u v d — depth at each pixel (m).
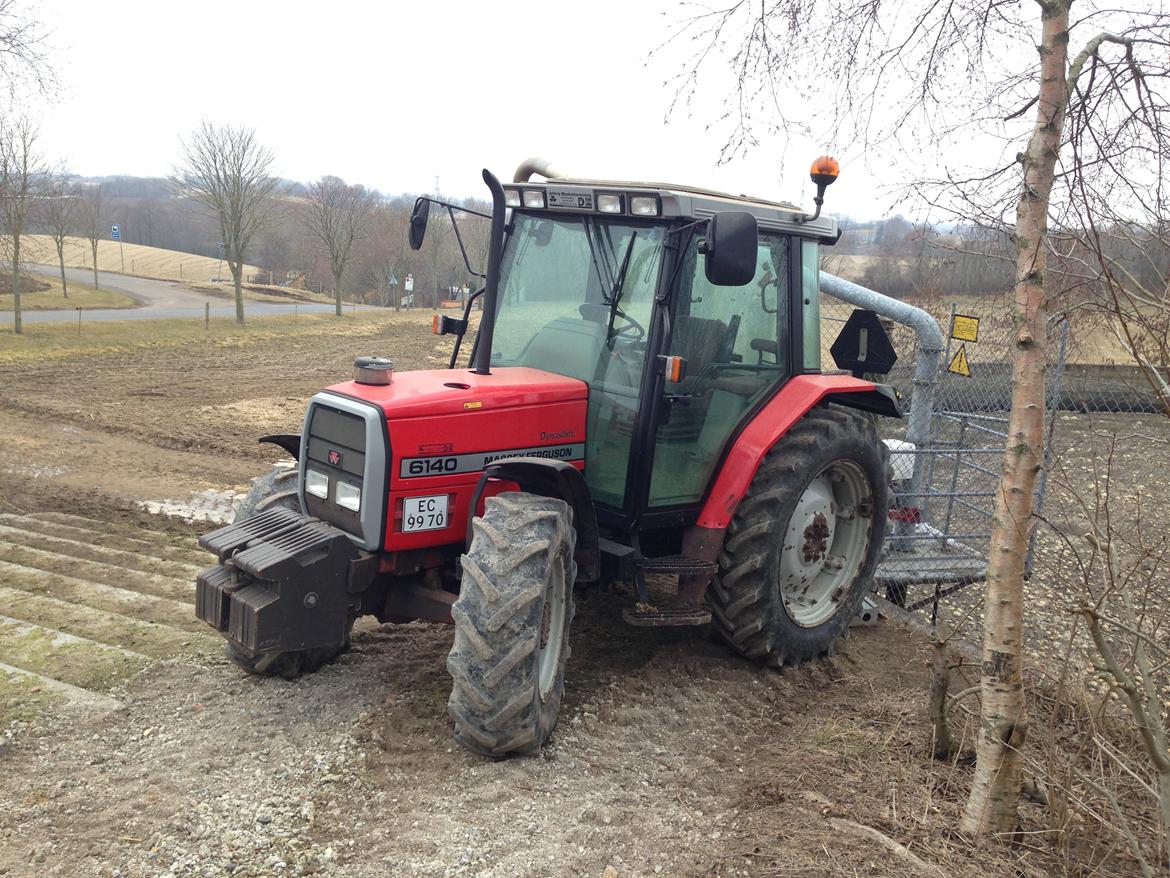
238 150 32.47
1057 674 4.82
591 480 4.79
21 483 9.10
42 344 23.23
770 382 5.19
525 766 3.88
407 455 4.16
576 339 4.83
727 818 3.61
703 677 4.98
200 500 8.83
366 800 3.61
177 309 40.19
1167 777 2.92
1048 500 7.56
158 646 5.00
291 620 4.00
